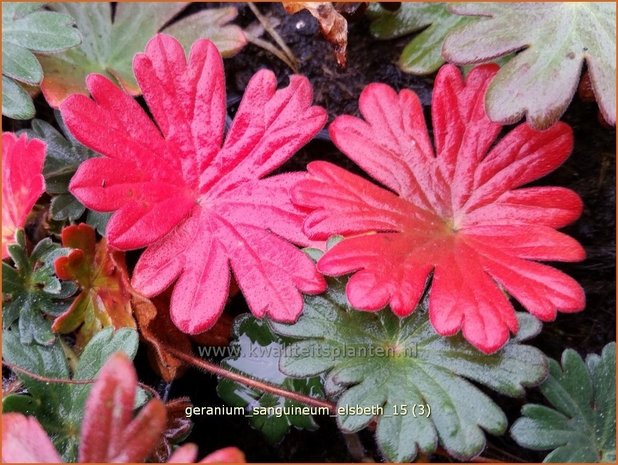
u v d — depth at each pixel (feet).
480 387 0.63
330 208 0.54
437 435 0.51
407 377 0.53
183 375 0.61
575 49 0.55
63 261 0.54
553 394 0.55
